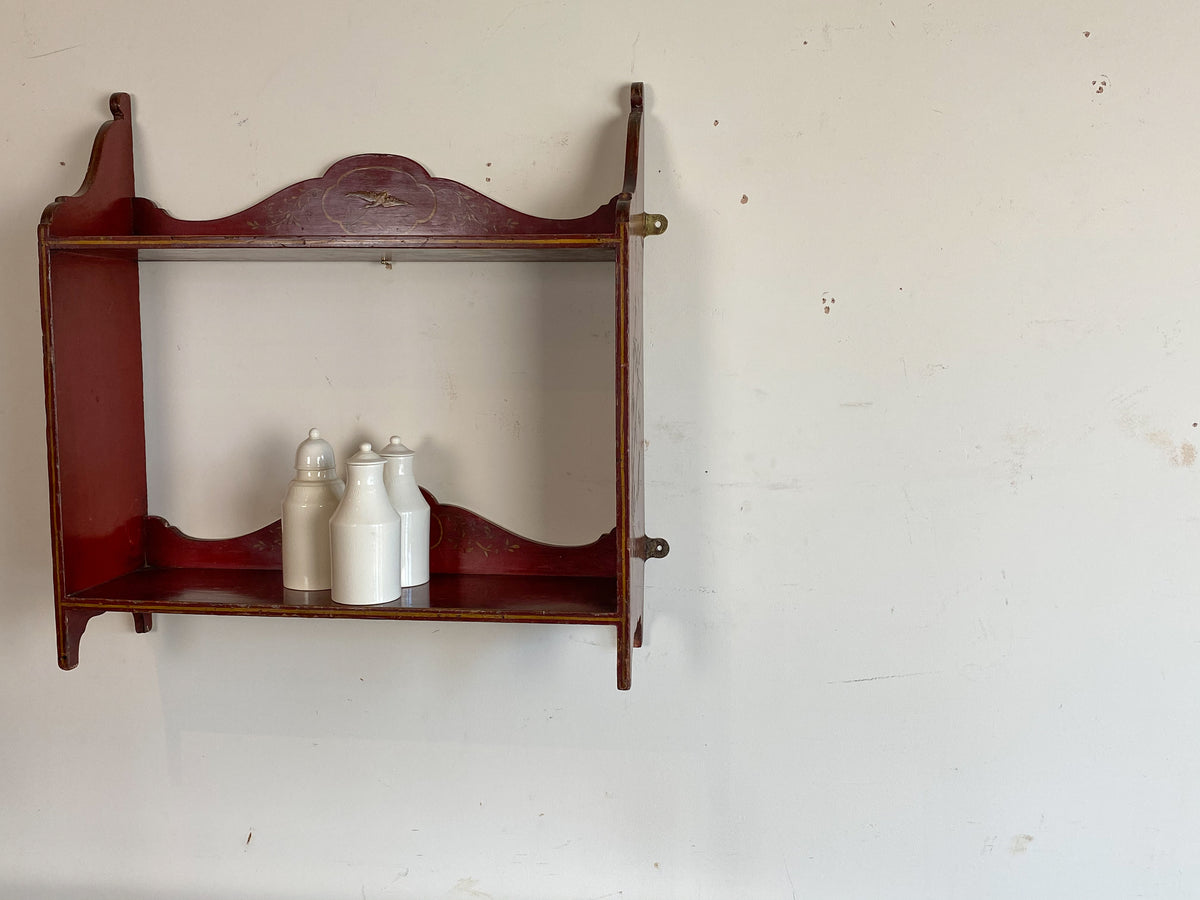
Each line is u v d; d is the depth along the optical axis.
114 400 1.25
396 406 1.29
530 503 1.28
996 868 1.25
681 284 1.24
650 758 1.29
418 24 1.26
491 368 1.28
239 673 1.34
